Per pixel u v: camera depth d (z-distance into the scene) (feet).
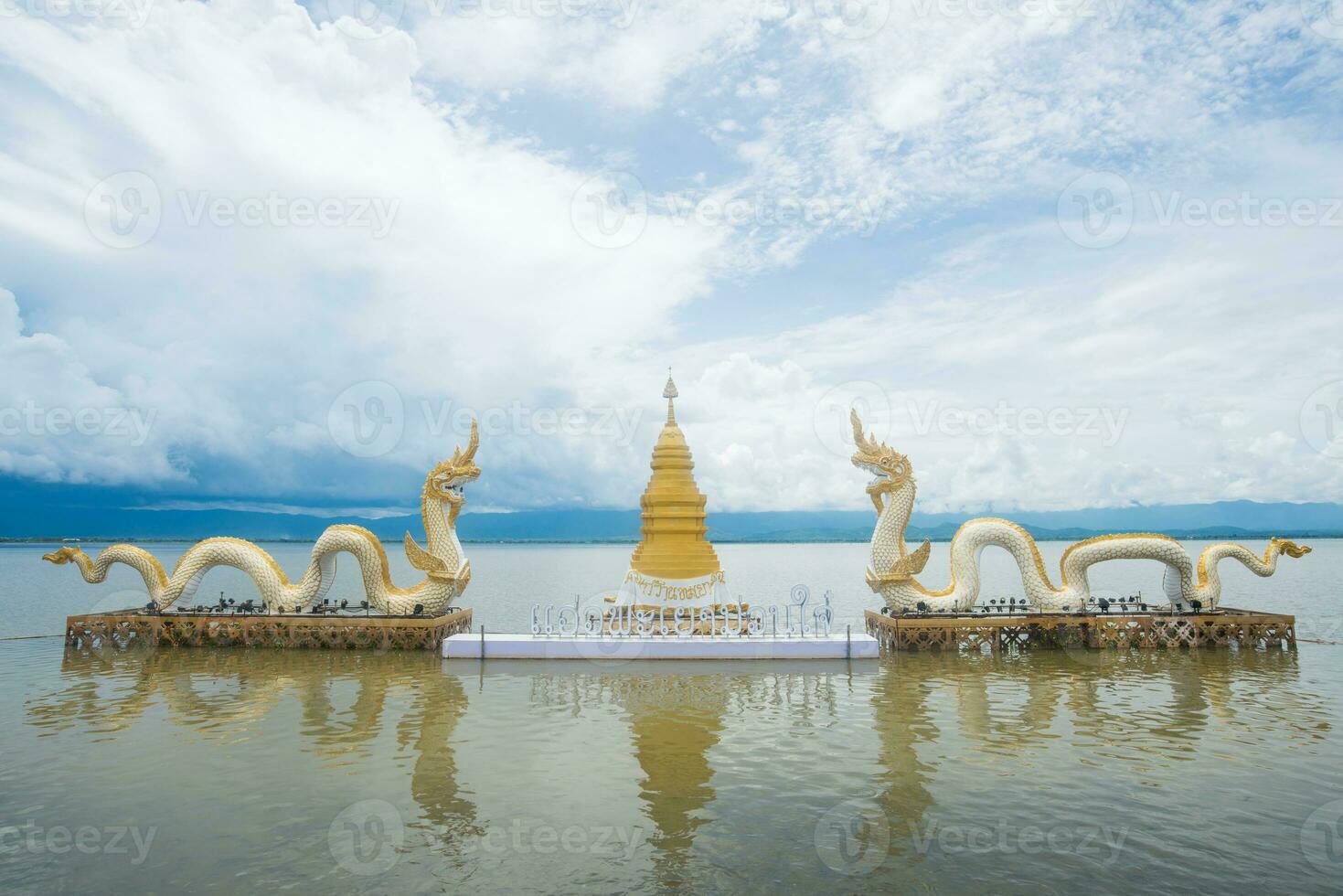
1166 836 36.63
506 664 77.00
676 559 92.32
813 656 79.20
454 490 92.02
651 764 46.50
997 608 90.63
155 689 66.39
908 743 50.80
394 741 51.08
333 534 87.56
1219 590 90.58
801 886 31.81
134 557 90.79
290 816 38.68
